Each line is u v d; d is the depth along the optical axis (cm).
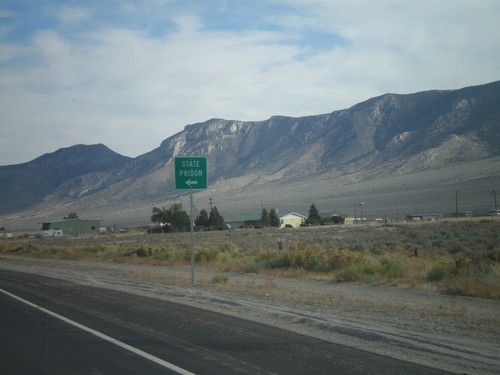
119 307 1623
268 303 1644
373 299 1709
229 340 1127
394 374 864
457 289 1817
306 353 1009
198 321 1354
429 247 4019
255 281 2333
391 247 3959
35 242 9888
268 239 6325
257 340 1125
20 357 1013
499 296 1672
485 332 1184
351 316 1396
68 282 2516
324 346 1065
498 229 5131
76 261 4397
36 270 3438
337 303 1623
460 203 13550
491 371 881
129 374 889
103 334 1210
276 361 954
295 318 1376
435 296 1756
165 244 6253
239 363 944
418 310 1477
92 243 8144
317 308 1537
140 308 1595
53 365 955
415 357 973
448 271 2108
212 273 2788
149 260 3822
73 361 979
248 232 9081
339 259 2583
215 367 921
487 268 2027
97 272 3122
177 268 3181
